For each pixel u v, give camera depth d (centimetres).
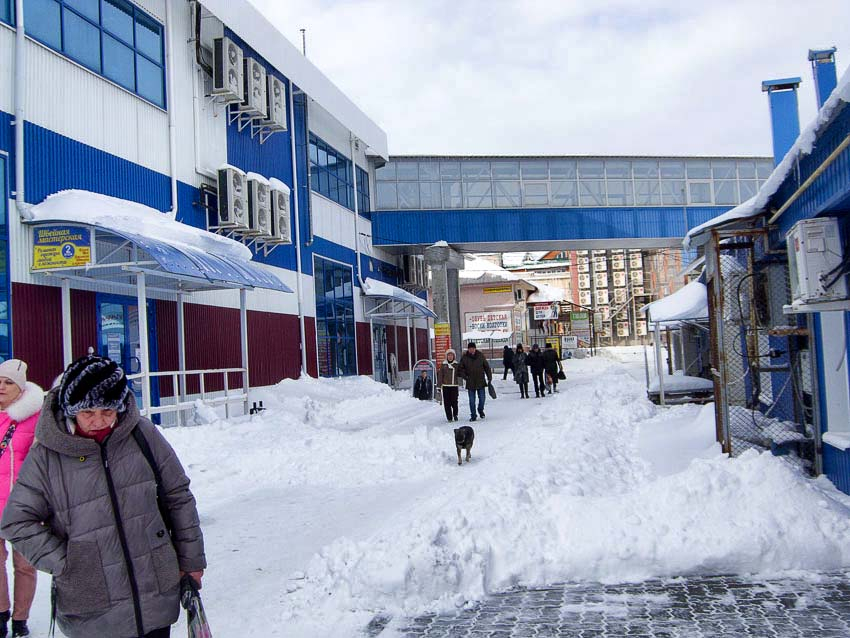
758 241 970
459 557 528
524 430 1341
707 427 1020
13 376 454
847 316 723
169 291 1403
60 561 278
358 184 2886
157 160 1450
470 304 5062
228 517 780
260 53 1864
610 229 3356
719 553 529
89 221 1070
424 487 889
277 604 507
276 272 1975
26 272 1090
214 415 1326
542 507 596
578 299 9056
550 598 504
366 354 2745
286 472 1006
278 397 1717
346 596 505
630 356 5447
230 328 1698
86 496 284
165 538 298
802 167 716
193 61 1600
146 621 287
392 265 3272
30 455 287
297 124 2198
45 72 1159
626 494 602
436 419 1744
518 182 3291
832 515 552
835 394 758
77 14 1247
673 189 3422
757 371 885
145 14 1452
